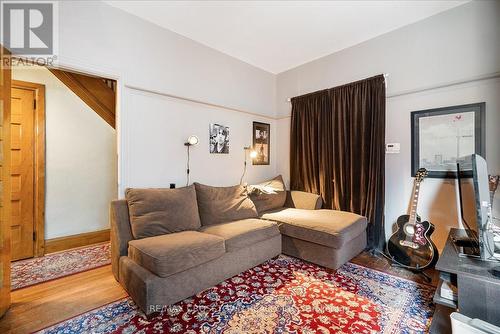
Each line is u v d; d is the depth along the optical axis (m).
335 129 3.18
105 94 3.17
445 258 1.55
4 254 1.68
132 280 1.74
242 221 2.61
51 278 2.21
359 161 2.96
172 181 2.75
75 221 3.06
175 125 2.78
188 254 1.77
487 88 2.23
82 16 2.12
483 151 2.24
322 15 2.48
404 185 2.72
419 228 2.35
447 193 2.44
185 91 2.85
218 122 3.23
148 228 2.11
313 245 2.44
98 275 2.27
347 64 3.17
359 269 2.39
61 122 2.94
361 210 2.92
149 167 2.55
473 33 2.28
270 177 3.98
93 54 2.18
